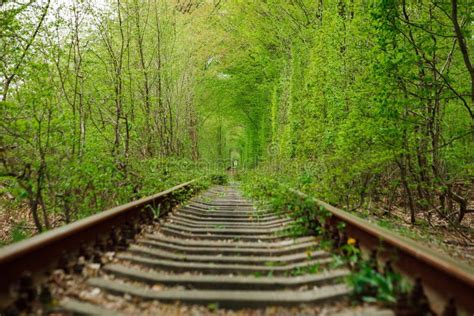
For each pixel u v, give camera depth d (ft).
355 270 12.57
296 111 54.49
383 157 25.70
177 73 64.34
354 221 15.12
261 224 24.95
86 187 24.76
